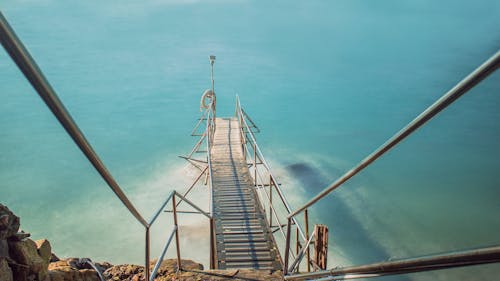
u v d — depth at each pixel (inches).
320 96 1708.9
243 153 633.0
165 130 1314.0
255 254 310.0
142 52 2492.6
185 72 2079.2
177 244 191.2
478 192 885.8
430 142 1196.5
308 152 1112.2
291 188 874.8
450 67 2036.2
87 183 908.0
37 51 2417.6
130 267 211.0
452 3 3897.6
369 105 1579.7
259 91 1788.9
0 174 938.1
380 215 776.3
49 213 763.4
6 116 1358.3
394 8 3789.4
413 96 1668.3
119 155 1099.3
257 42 2723.9
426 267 58.6
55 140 1182.3
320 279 135.2
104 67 2160.4
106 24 3225.9
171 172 973.2
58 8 3774.6
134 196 845.8
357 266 92.4
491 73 51.7
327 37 2847.0
